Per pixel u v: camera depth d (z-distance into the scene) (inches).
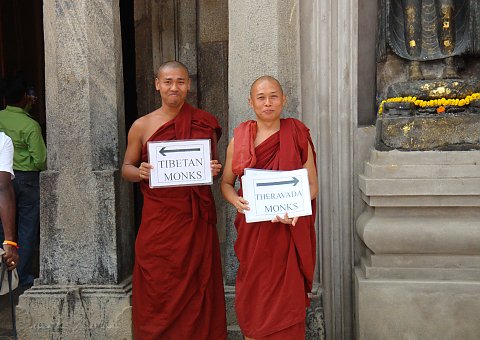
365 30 148.3
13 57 285.1
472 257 133.0
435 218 132.6
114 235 146.2
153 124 131.9
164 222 129.2
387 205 133.0
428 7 141.2
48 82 146.7
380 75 145.9
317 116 146.6
